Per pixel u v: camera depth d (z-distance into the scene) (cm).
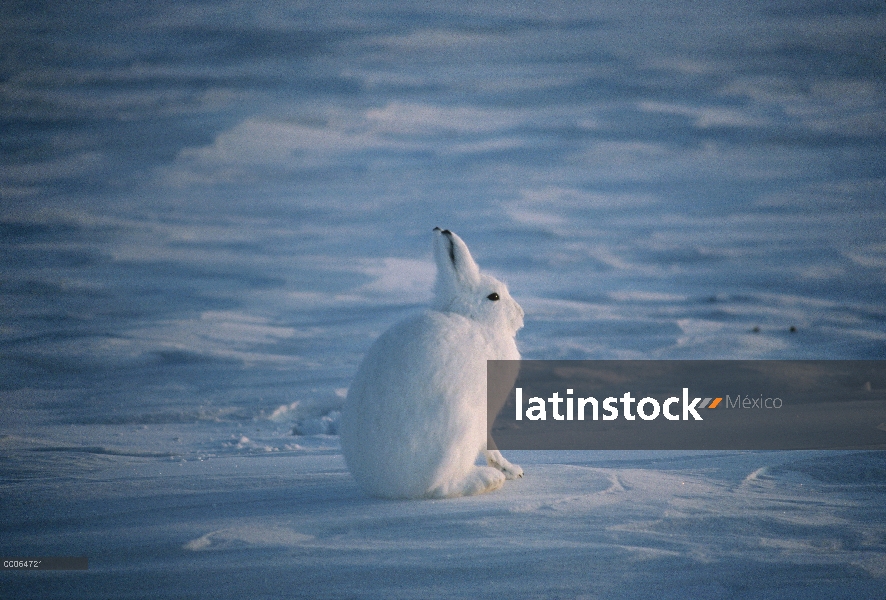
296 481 2141
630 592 1327
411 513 1683
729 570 1397
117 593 1366
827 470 2134
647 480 2025
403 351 1806
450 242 1988
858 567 1399
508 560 1434
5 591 1388
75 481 2255
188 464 2500
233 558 1482
